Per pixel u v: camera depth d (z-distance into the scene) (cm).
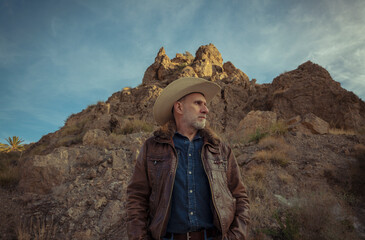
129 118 1468
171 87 184
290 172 560
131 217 157
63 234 398
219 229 149
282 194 478
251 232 360
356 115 1141
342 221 380
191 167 163
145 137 821
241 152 680
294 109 1321
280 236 354
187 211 151
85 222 418
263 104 1559
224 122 1558
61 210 454
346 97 1204
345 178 518
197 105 184
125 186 496
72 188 515
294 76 1444
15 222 423
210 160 166
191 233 148
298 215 385
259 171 546
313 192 468
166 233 151
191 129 181
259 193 472
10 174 641
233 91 1800
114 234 394
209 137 175
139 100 1722
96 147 727
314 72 1380
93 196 476
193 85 184
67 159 618
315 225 360
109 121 1213
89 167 604
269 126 862
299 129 829
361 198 465
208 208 157
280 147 660
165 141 169
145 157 172
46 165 561
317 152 647
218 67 2519
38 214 448
